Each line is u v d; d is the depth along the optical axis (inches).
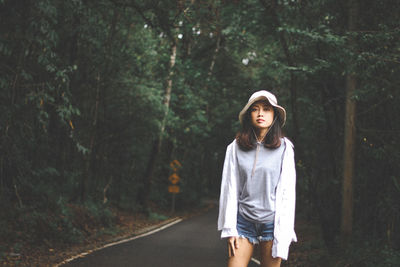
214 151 1733.5
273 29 386.6
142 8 410.3
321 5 350.6
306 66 341.4
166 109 715.4
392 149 315.6
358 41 306.3
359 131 344.8
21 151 430.0
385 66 284.5
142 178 923.4
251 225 109.7
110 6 471.2
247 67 891.4
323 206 403.2
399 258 260.5
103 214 593.3
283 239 106.3
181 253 405.4
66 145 612.1
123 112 674.2
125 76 627.2
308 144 516.7
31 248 359.3
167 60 741.3
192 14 400.2
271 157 109.2
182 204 1155.9
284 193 108.7
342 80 390.6
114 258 352.5
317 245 418.3
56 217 453.1
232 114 1130.0
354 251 298.0
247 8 402.3
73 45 542.3
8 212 396.5
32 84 361.1
